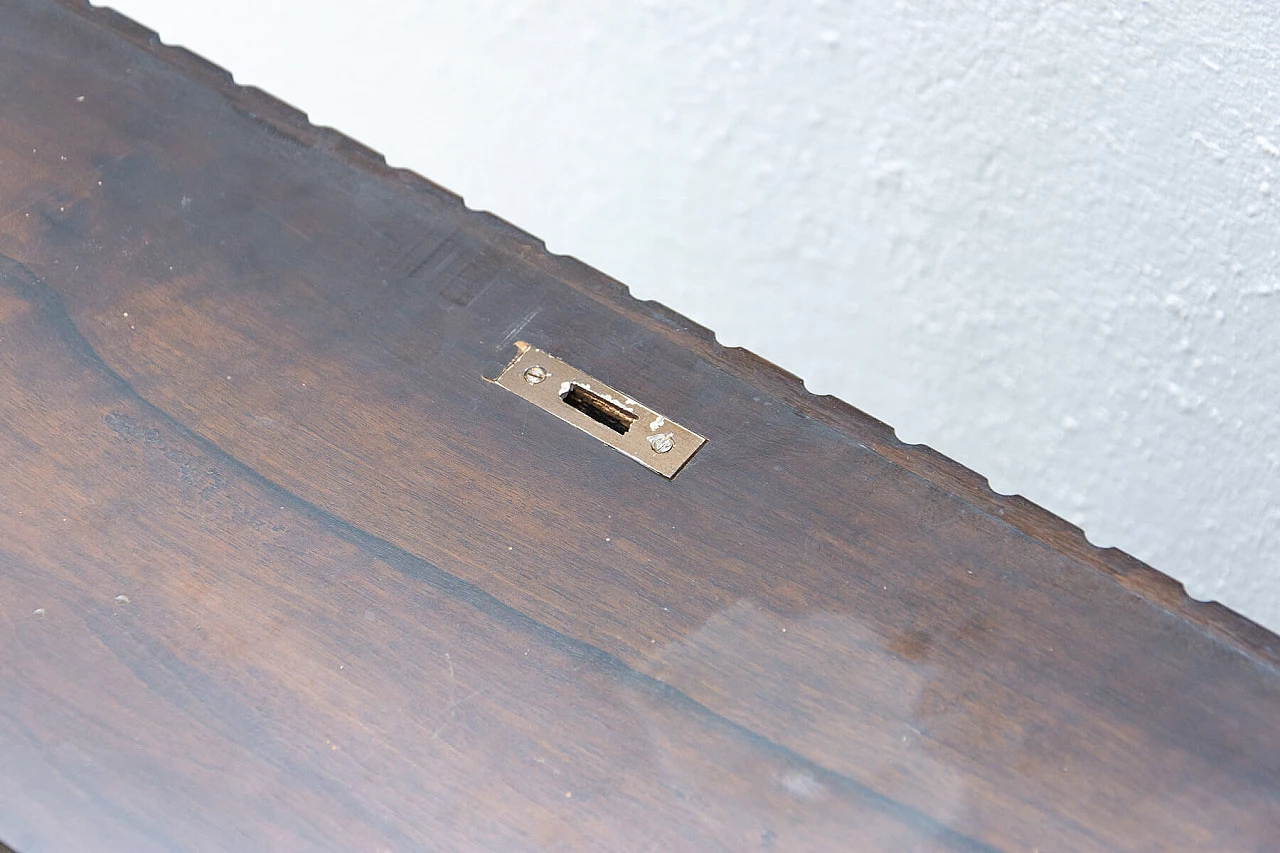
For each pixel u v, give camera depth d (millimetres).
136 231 603
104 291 592
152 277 595
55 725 534
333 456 568
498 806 527
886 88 665
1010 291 661
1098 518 657
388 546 556
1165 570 659
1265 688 542
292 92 655
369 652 543
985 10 667
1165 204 671
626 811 527
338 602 549
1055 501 656
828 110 663
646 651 544
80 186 610
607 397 578
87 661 541
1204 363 668
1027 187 666
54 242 600
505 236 606
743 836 525
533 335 588
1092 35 672
